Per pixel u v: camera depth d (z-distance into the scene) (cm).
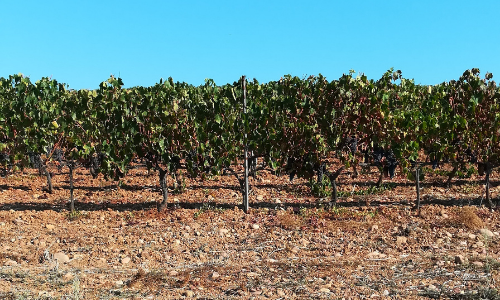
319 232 850
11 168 1241
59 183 1339
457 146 958
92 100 1013
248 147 994
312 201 1091
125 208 1059
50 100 1120
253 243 805
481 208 959
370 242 788
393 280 610
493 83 951
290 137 940
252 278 637
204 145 974
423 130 934
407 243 779
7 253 745
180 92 1126
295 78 1121
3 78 1171
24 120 1012
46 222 934
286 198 1130
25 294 576
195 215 968
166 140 980
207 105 1010
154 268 693
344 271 648
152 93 1041
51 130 1012
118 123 971
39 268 683
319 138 914
